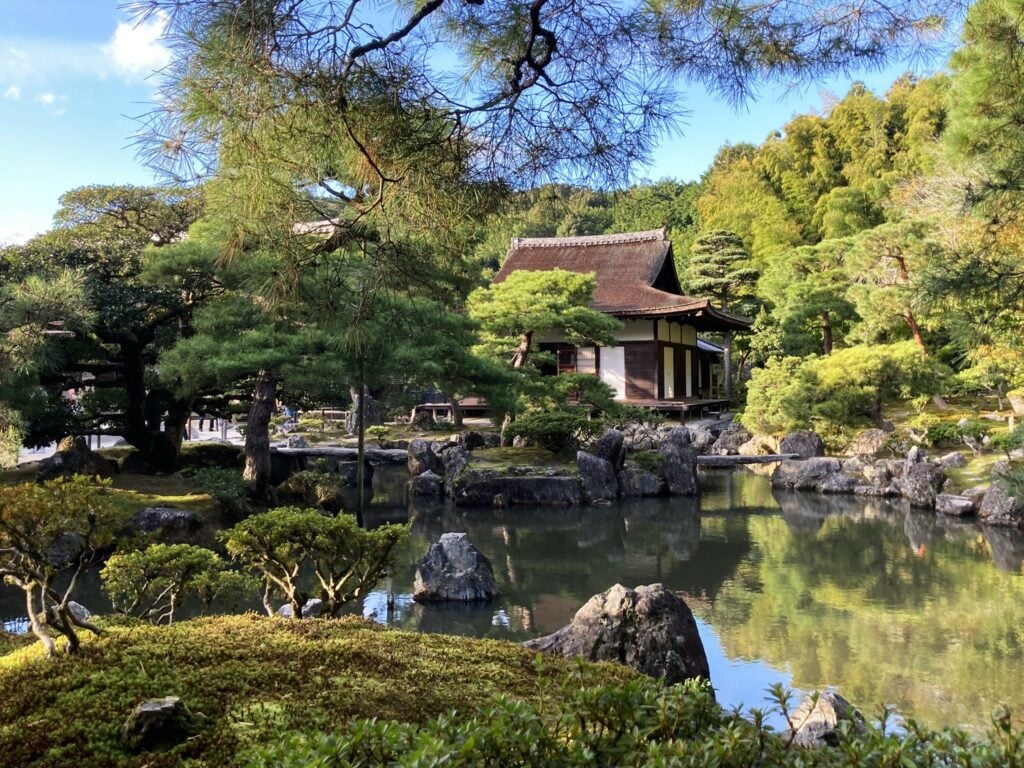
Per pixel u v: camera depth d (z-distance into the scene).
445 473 19.00
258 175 2.96
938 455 19.16
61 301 9.92
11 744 2.88
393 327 4.63
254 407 14.82
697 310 27.53
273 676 3.60
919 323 21.72
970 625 8.91
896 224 20.62
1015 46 5.30
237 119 2.71
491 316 20.70
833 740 4.85
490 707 2.70
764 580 11.17
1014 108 5.89
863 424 21.25
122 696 3.23
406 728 2.37
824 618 9.27
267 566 6.08
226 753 2.88
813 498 18.25
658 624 6.84
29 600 3.64
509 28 3.36
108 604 9.55
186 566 6.00
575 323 20.97
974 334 6.93
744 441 24.61
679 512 16.86
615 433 19.41
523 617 9.65
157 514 11.91
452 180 3.45
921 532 14.28
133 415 15.56
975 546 13.08
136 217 15.22
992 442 15.48
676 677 6.64
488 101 3.35
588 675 4.06
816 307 27.47
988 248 6.04
